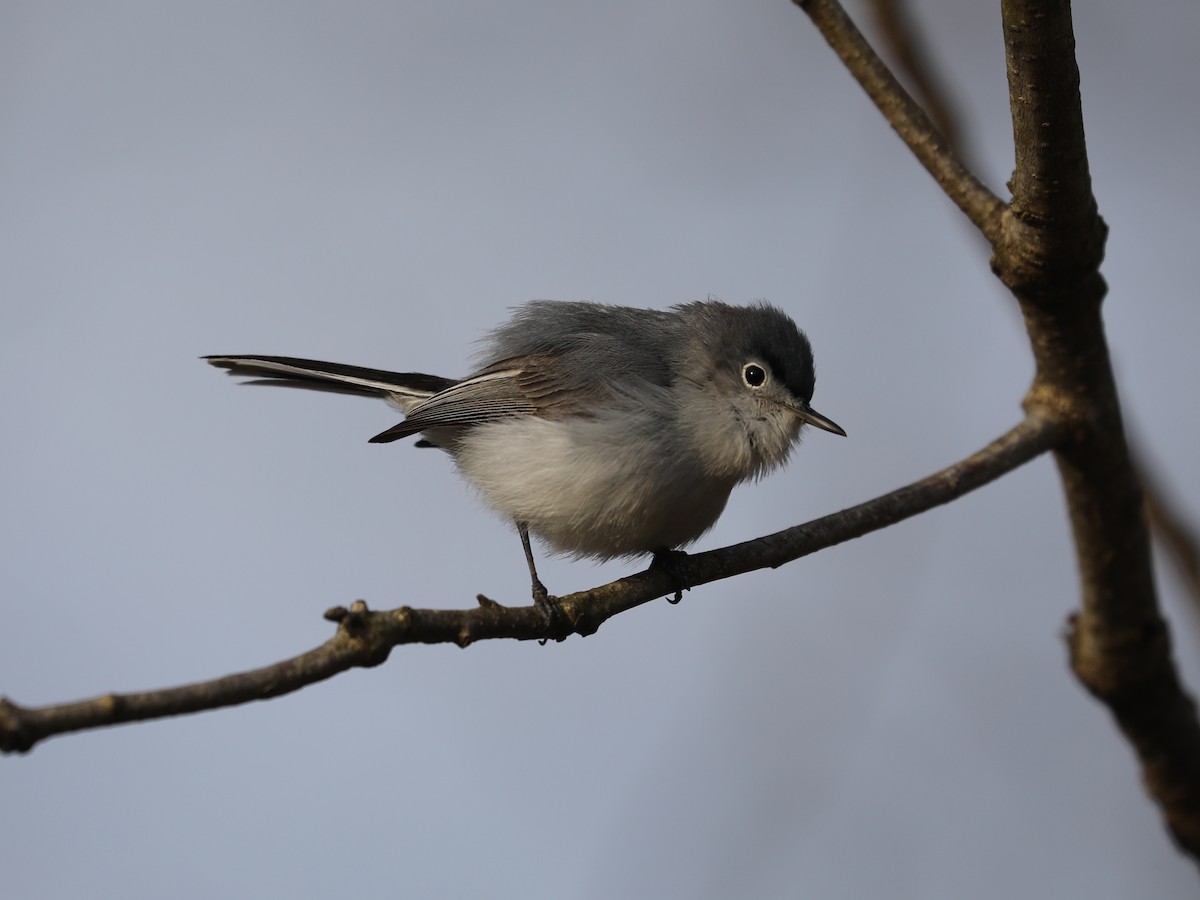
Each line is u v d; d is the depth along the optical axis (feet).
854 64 27.45
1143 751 30.96
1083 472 27.78
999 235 25.91
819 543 27.96
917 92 32.58
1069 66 22.41
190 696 19.31
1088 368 26.99
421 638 22.71
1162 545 31.42
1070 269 25.12
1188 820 31.01
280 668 20.61
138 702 18.79
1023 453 27.30
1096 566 28.89
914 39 32.27
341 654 21.39
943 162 26.71
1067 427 27.37
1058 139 23.21
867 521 27.78
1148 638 29.35
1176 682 30.25
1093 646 30.14
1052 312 26.09
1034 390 28.22
